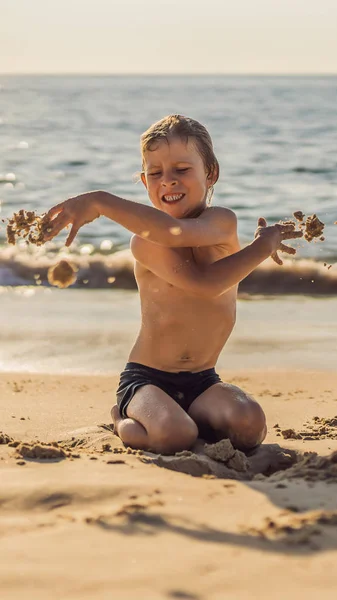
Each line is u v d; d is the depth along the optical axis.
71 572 2.34
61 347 8.25
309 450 4.28
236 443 4.29
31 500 3.09
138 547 2.55
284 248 4.41
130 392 4.56
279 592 2.22
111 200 3.86
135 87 128.75
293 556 2.48
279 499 3.14
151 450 4.25
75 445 4.48
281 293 11.40
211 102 66.06
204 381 4.64
